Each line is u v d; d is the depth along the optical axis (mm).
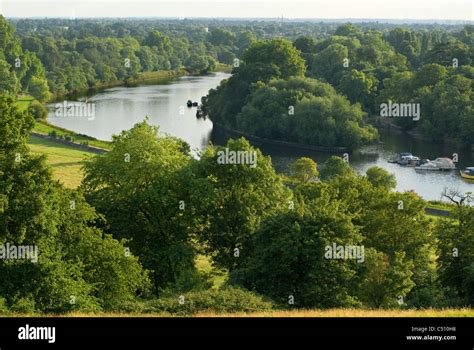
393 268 49094
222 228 57031
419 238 60281
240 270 48688
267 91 162000
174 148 64688
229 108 172125
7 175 44125
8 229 43156
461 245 53250
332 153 147625
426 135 161000
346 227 48281
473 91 162500
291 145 154375
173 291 48750
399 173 128500
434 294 51875
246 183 58625
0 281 42094
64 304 42312
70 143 136875
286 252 46062
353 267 48094
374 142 157500
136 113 188000
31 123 48312
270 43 191375
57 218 45406
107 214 57938
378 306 48688
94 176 60406
